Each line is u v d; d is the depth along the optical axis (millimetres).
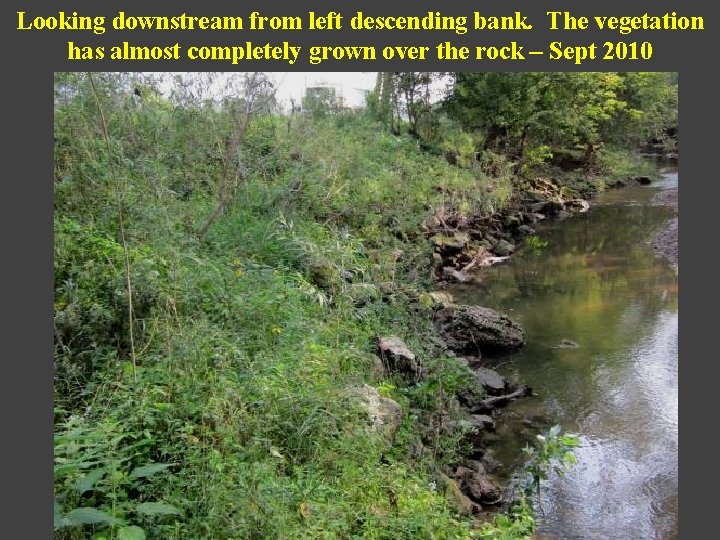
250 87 8133
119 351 4738
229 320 5375
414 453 5379
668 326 9664
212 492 3318
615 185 24875
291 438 4270
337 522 3592
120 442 3719
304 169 10234
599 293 11508
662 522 5281
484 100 18922
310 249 7602
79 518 2764
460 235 13758
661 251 14312
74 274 5098
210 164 9094
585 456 6262
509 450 6383
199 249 6656
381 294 8352
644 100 28203
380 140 15961
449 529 4164
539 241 16094
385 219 11789
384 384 5953
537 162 21062
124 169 6586
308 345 5457
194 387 4176
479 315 9117
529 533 4707
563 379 7953
